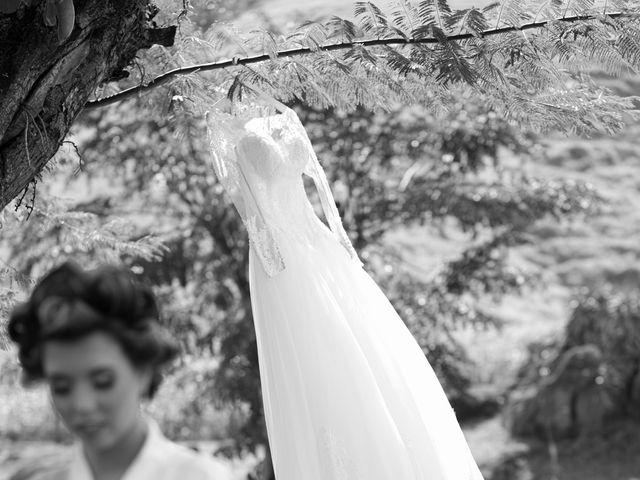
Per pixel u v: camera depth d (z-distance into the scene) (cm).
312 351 335
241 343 707
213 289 729
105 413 135
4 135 240
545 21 313
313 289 341
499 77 316
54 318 132
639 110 348
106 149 696
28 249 618
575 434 945
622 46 316
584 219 793
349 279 350
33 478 147
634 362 977
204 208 716
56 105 247
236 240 727
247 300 717
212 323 741
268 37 314
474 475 344
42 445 1008
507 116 353
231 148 345
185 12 338
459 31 313
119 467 140
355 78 328
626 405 955
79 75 249
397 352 346
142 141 711
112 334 134
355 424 329
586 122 350
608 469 891
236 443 701
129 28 258
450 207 722
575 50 320
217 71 362
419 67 310
